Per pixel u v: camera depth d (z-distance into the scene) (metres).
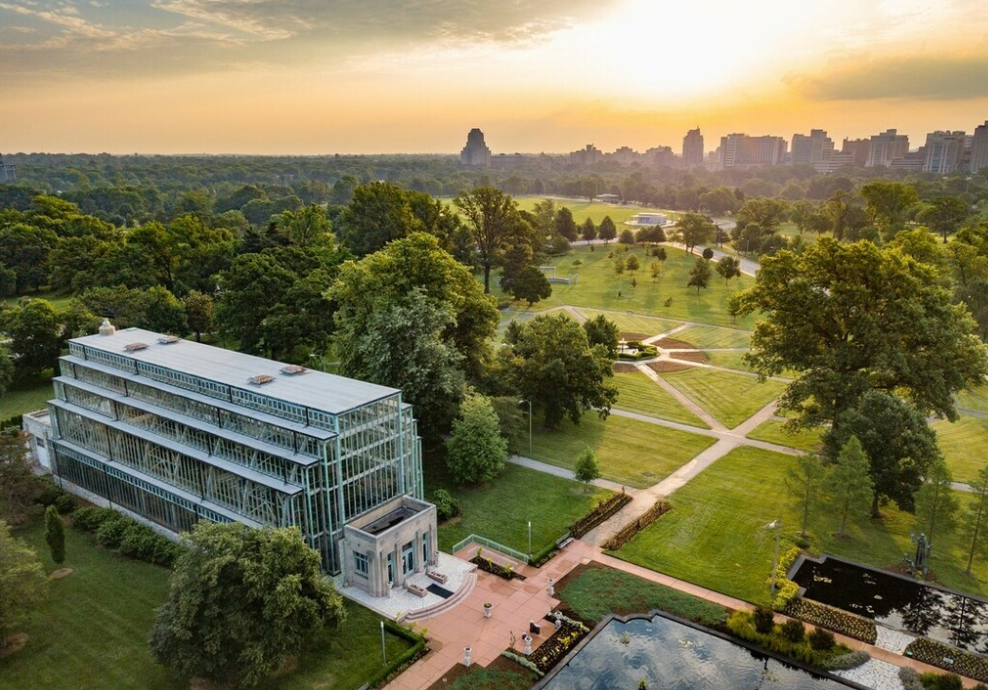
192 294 126.12
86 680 43.03
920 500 54.53
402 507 58.31
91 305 112.44
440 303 81.88
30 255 162.25
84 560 56.69
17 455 63.31
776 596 51.16
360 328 83.44
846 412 64.38
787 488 64.88
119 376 66.31
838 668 43.59
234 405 57.69
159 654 40.69
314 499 51.69
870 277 73.31
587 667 44.41
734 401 96.12
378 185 145.00
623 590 52.22
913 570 54.22
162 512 61.66
